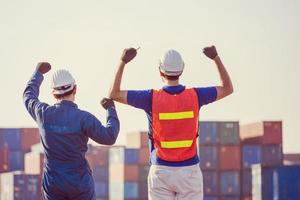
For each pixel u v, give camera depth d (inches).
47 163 469.1
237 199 3791.8
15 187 3720.5
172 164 450.0
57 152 465.1
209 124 3769.7
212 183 3769.7
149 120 455.2
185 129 449.4
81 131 465.4
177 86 456.8
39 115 471.2
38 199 3727.9
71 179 463.5
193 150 452.4
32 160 3885.3
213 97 456.8
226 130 3769.7
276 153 3846.0
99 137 461.7
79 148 466.9
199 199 458.3
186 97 451.8
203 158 3767.2
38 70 501.4
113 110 469.4
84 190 466.3
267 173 2920.8
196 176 453.4
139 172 4158.5
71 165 466.0
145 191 4153.5
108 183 4426.7
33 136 4229.8
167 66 455.2
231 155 3774.6
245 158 3875.5
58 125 466.0
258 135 3885.3
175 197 461.4
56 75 474.9
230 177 3777.1
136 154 4180.6
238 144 3777.1
